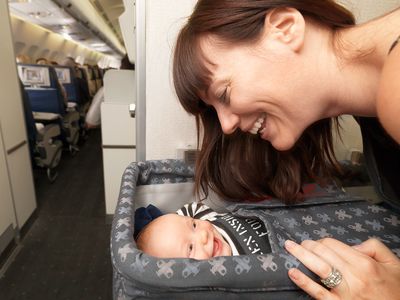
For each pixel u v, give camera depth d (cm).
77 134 421
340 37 53
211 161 87
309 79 54
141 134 101
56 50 695
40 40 564
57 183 304
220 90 56
